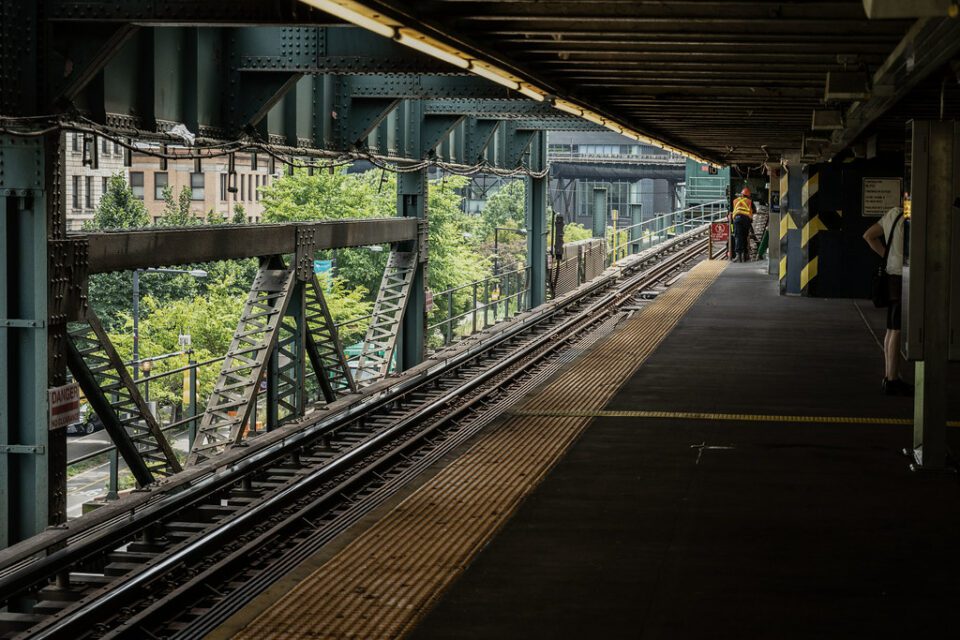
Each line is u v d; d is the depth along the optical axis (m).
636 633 6.06
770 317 21.75
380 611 6.46
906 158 9.67
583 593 6.71
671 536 7.91
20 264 11.65
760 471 9.87
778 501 8.84
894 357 13.64
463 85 18.72
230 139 14.84
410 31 8.45
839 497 8.96
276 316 18.91
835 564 7.26
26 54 10.94
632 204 104.50
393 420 15.59
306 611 6.48
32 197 11.50
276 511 10.60
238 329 18.91
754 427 11.77
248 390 18.09
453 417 13.95
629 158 100.19
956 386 14.19
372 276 53.41
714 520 8.31
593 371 15.66
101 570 10.04
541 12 8.78
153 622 7.48
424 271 25.52
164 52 13.34
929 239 9.52
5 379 11.70
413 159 23.17
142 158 66.00
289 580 7.03
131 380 14.12
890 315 13.55
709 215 66.25
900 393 13.65
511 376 16.97
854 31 9.59
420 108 23.30
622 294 32.06
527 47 10.99
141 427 14.40
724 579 6.96
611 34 9.90
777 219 33.00
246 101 14.88
